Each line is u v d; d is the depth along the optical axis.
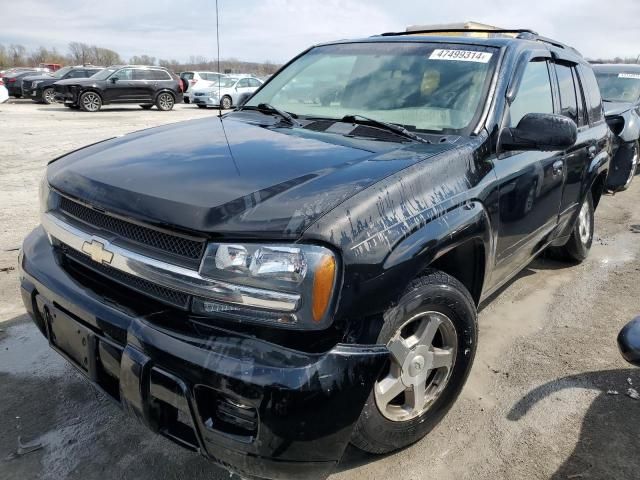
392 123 2.75
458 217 2.20
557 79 3.61
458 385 2.46
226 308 1.75
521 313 3.85
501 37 3.30
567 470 2.34
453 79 2.86
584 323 3.72
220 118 3.15
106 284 2.08
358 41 3.50
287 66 3.64
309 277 1.69
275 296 1.68
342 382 1.73
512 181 2.71
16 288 3.86
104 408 2.63
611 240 5.65
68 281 2.13
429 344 2.23
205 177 2.00
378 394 2.11
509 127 2.76
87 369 2.07
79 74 22.25
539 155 3.08
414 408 2.27
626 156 7.50
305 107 3.14
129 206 1.90
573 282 4.45
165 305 1.88
